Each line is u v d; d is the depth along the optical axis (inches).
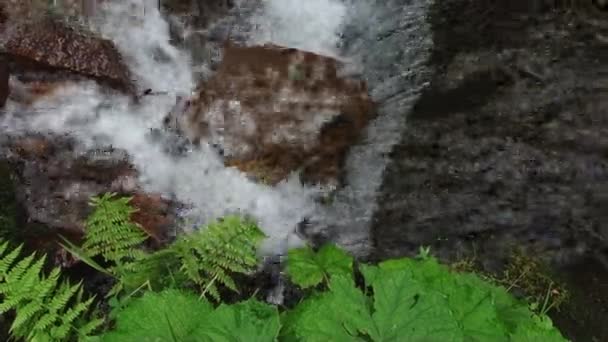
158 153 107.0
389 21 113.9
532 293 96.7
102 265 97.3
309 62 112.1
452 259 101.8
